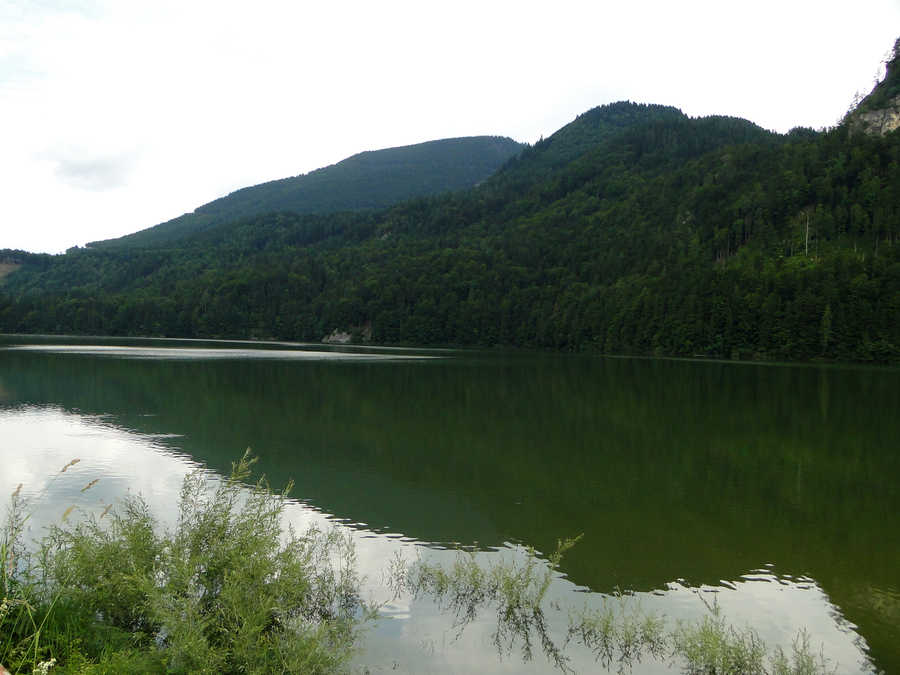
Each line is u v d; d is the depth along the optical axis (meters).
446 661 9.34
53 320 178.75
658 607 11.58
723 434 29.94
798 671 9.14
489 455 24.81
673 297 115.94
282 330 176.38
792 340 98.25
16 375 51.84
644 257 153.00
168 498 17.41
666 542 15.19
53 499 17.06
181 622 7.86
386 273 188.38
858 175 144.12
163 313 178.00
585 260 170.38
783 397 45.88
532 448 26.31
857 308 94.81
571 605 11.51
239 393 42.59
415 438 28.05
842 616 11.33
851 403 42.47
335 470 21.94
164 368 61.44
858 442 28.28
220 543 9.59
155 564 9.38
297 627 8.99
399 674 8.89
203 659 7.49
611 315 125.00
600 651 9.78
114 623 8.95
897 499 19.17
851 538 15.61
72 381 47.91
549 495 19.25
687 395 46.38
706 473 22.31
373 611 9.86
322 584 11.25
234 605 8.21
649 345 115.50
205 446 25.17
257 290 187.62
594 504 18.36
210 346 121.25
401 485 20.16
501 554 14.16
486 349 139.75
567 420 33.56
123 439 26.08
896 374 69.69
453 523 16.39
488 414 35.22
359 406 37.62
